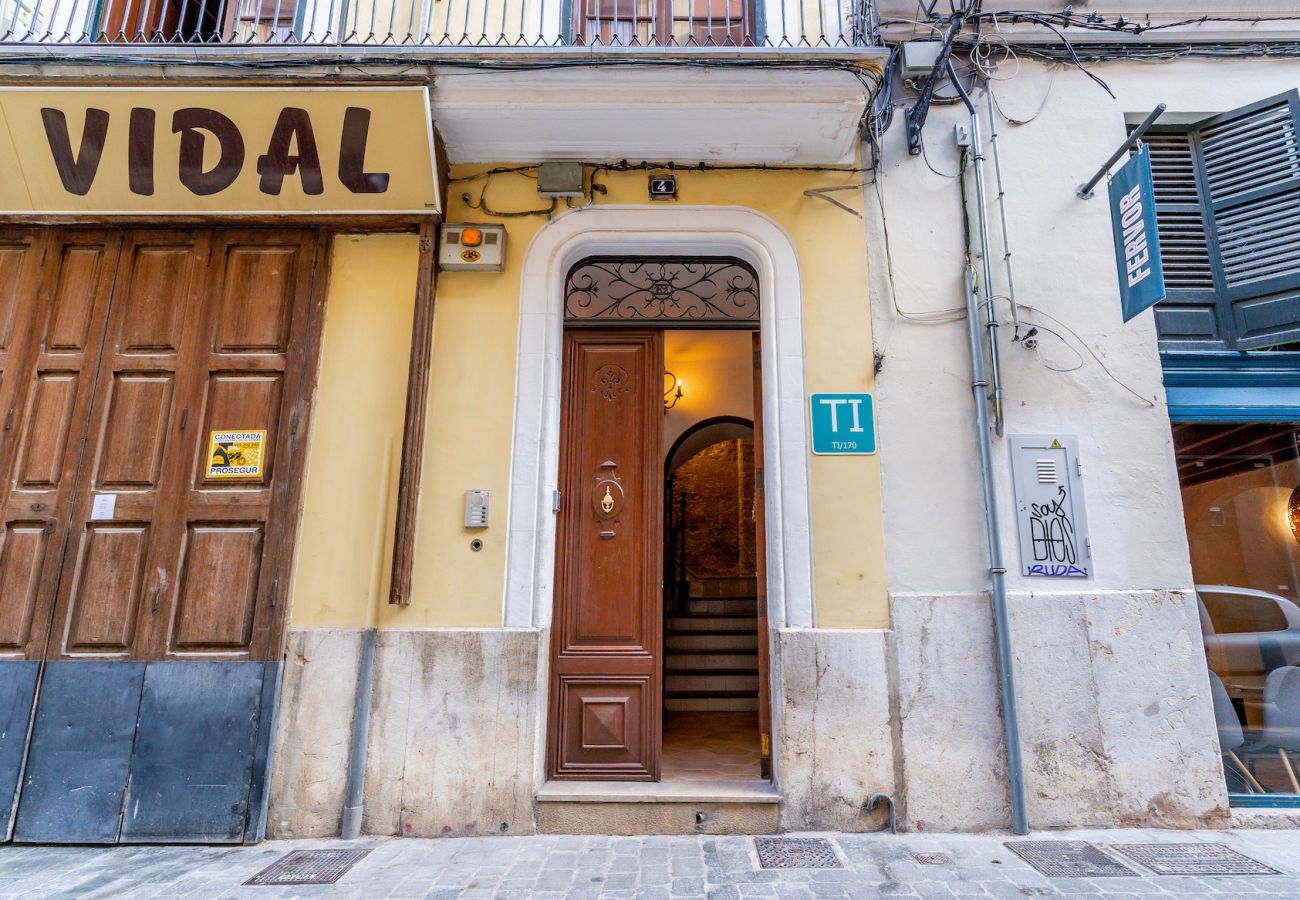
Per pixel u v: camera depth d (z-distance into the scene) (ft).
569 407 13.37
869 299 12.62
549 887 8.90
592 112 11.91
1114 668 11.30
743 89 11.65
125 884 9.01
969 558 11.70
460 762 11.01
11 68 11.10
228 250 12.77
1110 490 11.99
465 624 11.48
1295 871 9.30
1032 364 12.42
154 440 11.98
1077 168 13.26
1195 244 13.37
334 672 11.19
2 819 10.53
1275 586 12.39
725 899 8.55
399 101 11.46
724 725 17.17
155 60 11.03
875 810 10.87
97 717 10.91
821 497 11.83
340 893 8.73
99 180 12.01
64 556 11.51
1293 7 13.58
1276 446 12.87
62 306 12.55
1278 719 11.91
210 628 11.27
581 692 12.23
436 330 12.51
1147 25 13.57
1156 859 9.70
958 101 13.53
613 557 12.76
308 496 11.82
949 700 11.18
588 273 14.11
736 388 22.74
